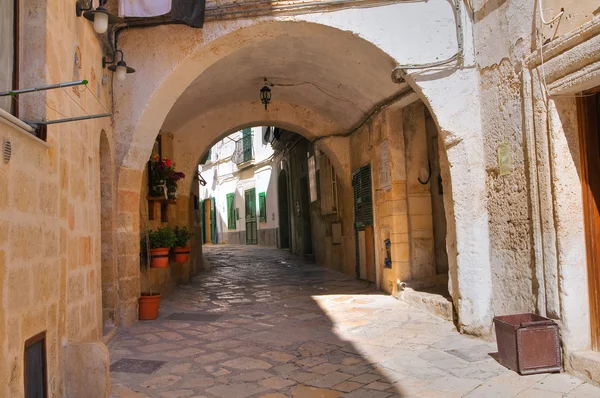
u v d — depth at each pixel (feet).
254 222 78.38
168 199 28.27
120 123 19.94
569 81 13.55
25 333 9.41
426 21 19.17
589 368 12.81
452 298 19.63
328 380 13.88
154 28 19.90
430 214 26.37
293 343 17.89
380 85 24.26
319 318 21.95
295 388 13.28
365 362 15.44
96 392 11.96
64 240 12.14
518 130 16.11
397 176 26.12
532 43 15.15
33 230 9.95
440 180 26.25
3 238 8.48
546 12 14.51
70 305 12.82
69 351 11.94
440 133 18.80
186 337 18.85
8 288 8.66
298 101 33.37
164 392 13.01
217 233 95.66
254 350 17.03
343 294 28.22
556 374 13.60
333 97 29.78
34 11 11.25
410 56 19.15
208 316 22.82
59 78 12.25
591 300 13.89
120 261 20.35
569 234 14.03
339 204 38.78
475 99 18.53
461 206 18.33
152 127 20.88
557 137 14.19
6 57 10.61
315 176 45.85
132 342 18.10
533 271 15.43
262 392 13.00
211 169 100.17
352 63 23.41
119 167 20.03
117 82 19.99
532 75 15.06
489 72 17.74
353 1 19.20
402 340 17.80
